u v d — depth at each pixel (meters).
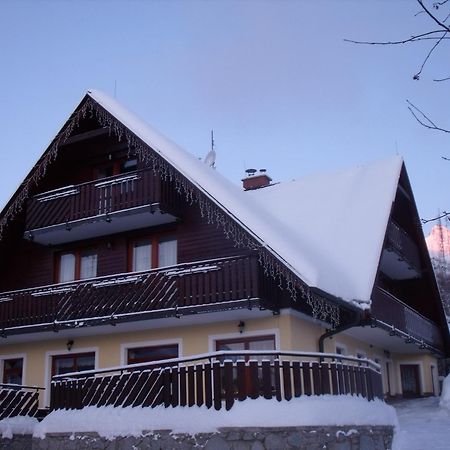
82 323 15.73
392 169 20.45
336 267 16.09
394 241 19.66
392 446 12.44
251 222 14.05
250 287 13.81
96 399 12.40
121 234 17.58
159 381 11.60
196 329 15.27
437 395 24.89
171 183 16.39
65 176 19.48
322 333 15.80
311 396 10.88
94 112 17.48
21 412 15.03
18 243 19.36
